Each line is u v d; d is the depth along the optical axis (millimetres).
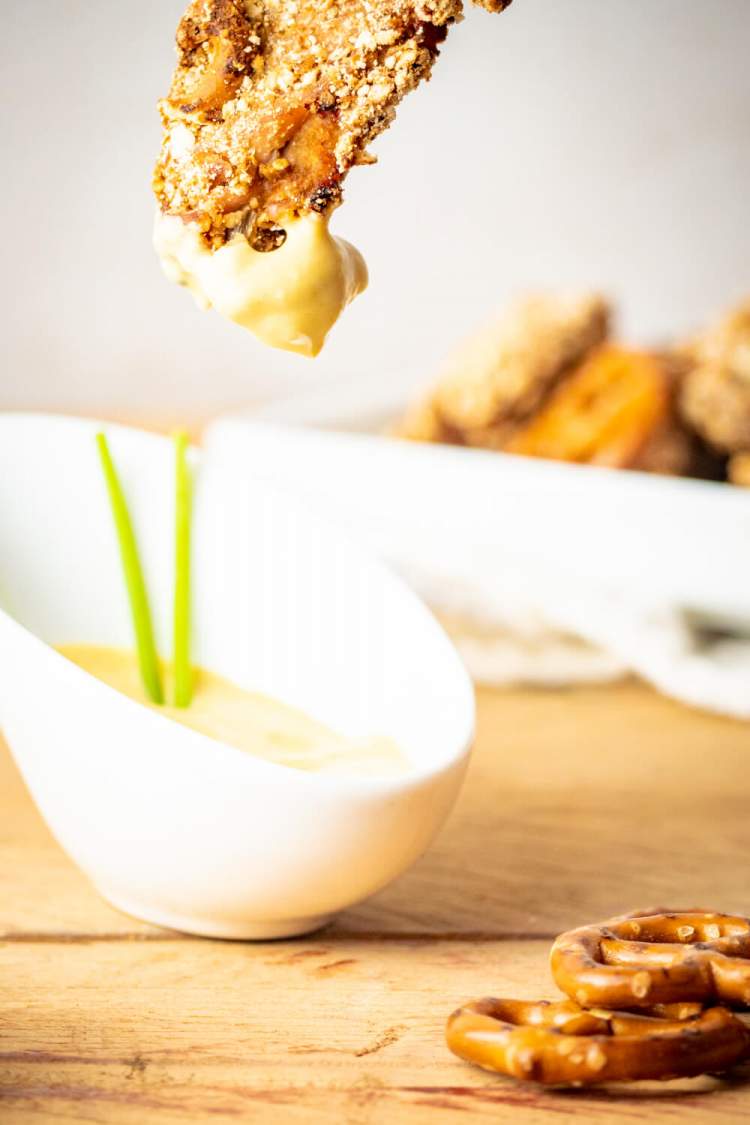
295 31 433
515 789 584
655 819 565
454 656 498
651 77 1077
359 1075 427
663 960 437
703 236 1096
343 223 1092
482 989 463
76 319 1063
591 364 758
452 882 518
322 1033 442
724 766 611
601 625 685
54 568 532
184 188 436
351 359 1111
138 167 1046
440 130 1085
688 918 456
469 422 756
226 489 538
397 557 734
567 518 690
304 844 455
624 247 1101
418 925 493
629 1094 423
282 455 750
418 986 463
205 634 535
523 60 1076
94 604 534
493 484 699
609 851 541
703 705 659
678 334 1055
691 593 683
